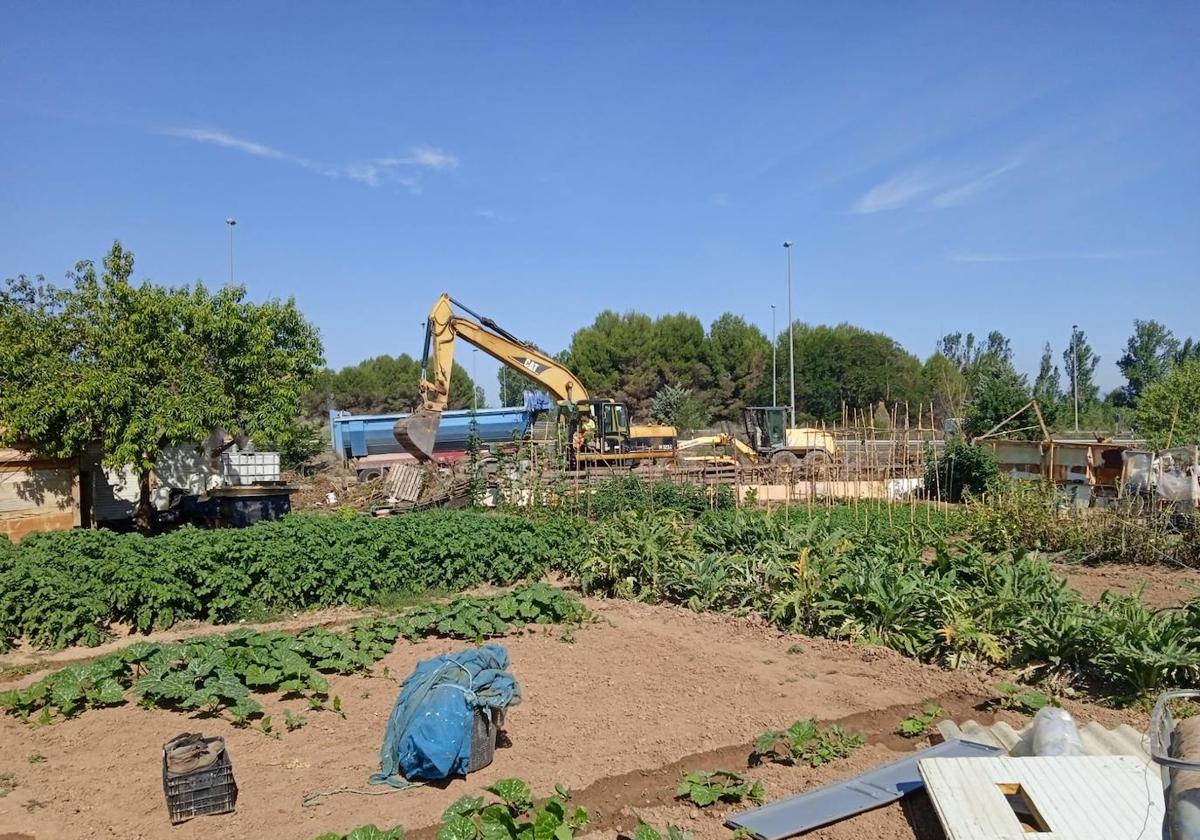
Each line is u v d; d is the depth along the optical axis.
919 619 10.12
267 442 19.41
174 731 7.49
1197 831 3.02
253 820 5.83
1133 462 19.70
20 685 9.02
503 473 21.41
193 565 11.34
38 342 16.92
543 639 10.57
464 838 5.25
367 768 6.70
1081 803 5.08
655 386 68.50
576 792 6.24
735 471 25.08
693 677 8.98
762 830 5.68
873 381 64.44
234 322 18.22
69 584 10.62
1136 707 7.97
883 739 7.35
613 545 13.48
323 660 9.15
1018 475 23.80
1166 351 70.44
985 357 63.59
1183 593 13.02
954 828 4.84
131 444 16.92
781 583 11.70
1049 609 9.50
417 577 13.22
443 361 24.73
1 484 17.00
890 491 23.70
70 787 6.37
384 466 32.41
